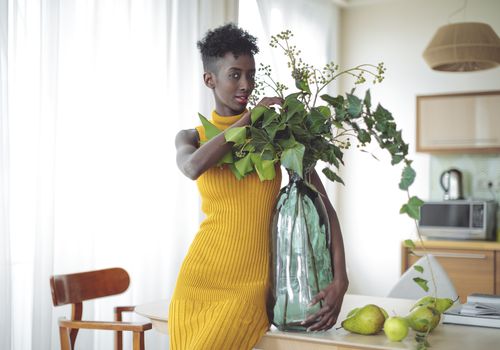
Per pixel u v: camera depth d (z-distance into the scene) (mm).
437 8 4773
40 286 2496
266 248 1512
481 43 3521
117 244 2941
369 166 4891
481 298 1840
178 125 3285
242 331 1445
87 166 2756
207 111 3420
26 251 2539
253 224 1485
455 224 4258
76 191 2709
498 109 4523
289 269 1461
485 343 1435
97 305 2861
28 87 2527
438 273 2395
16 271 2514
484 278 4035
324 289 1459
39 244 2498
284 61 4074
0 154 2309
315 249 1458
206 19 3445
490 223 4262
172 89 3266
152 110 3135
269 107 1455
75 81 2719
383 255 4844
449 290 2365
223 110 1581
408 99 4836
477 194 4613
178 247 3268
